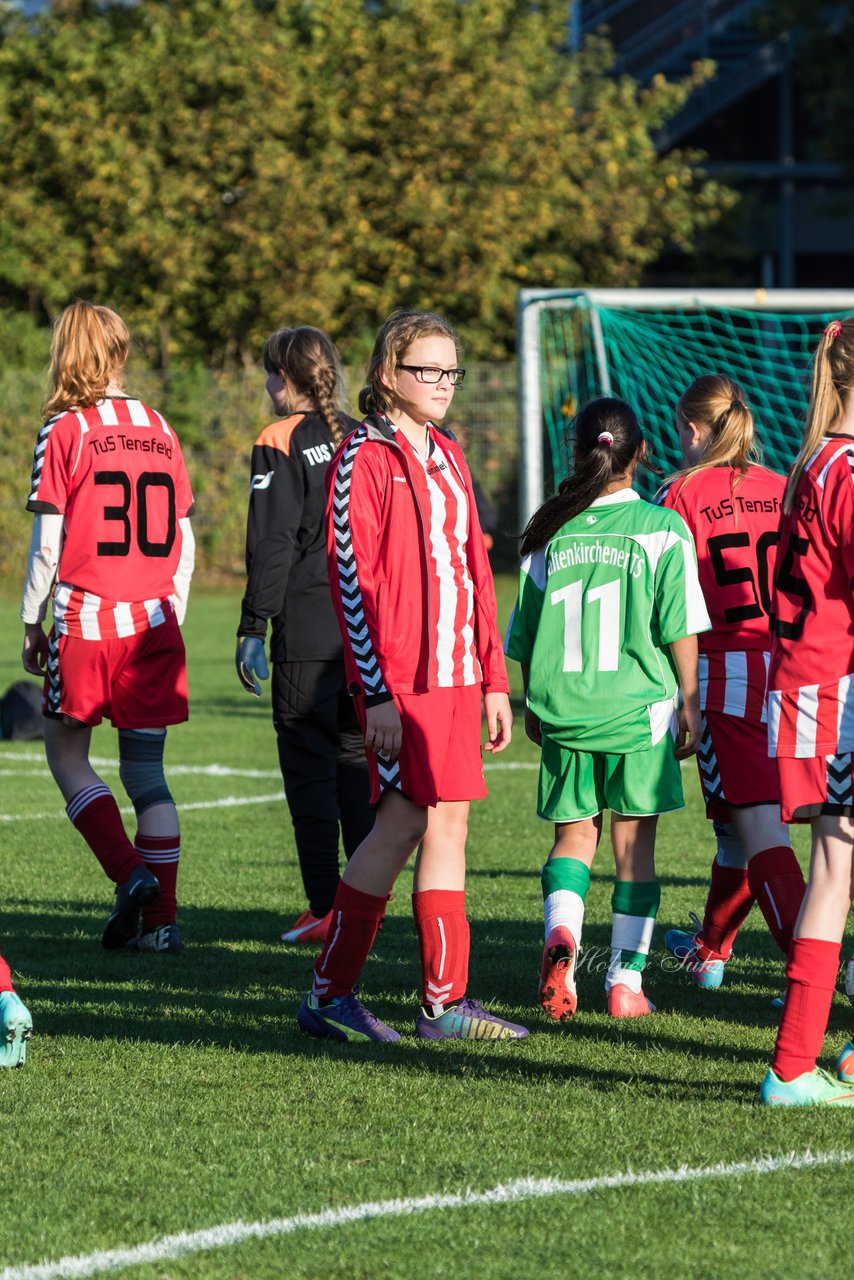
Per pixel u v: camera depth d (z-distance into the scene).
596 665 16.47
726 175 110.38
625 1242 10.68
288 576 20.55
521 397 45.28
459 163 97.06
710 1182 11.74
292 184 92.81
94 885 24.05
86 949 19.97
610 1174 11.91
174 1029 16.16
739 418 17.67
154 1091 14.02
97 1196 11.50
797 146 119.38
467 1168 12.03
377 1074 14.55
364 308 96.25
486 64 98.44
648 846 16.97
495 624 15.92
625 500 16.81
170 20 99.81
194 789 33.31
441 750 15.14
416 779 15.02
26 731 41.38
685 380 57.91
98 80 98.06
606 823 29.69
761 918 22.28
